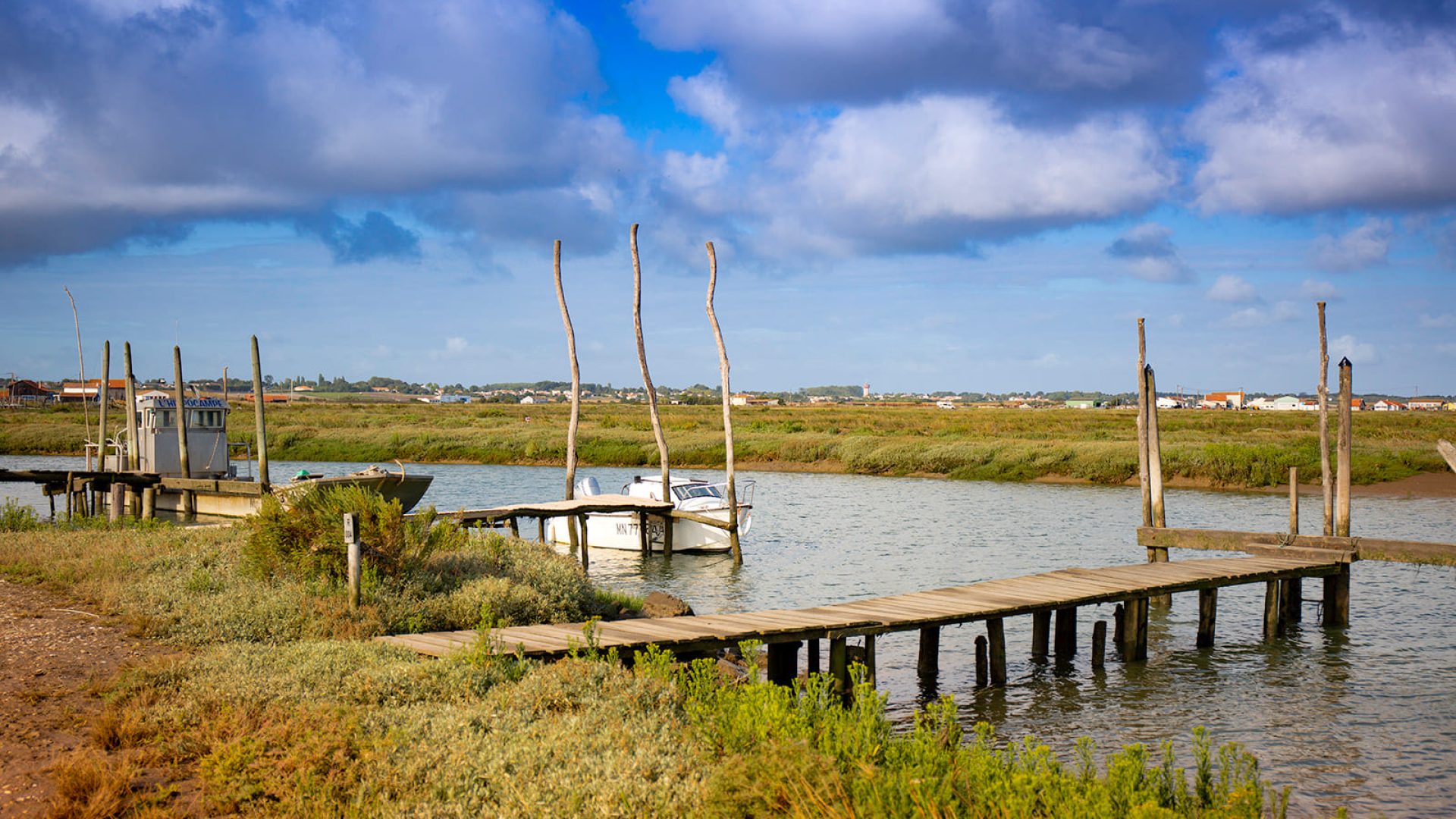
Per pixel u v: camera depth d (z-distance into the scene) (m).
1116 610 16.45
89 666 9.60
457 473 56.81
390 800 6.30
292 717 7.70
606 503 26.38
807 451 59.88
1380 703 13.08
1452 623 18.00
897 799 5.87
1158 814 5.42
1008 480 50.34
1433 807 9.48
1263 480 44.56
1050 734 11.87
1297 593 18.28
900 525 33.09
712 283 25.69
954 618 13.60
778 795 5.87
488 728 7.63
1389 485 43.16
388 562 13.71
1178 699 13.38
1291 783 10.13
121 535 18.55
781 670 12.61
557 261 27.66
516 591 13.85
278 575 13.50
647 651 10.70
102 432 31.44
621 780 6.38
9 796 6.50
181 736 7.43
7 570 14.88
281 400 152.38
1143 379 21.03
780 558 26.41
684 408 125.69
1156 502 20.92
